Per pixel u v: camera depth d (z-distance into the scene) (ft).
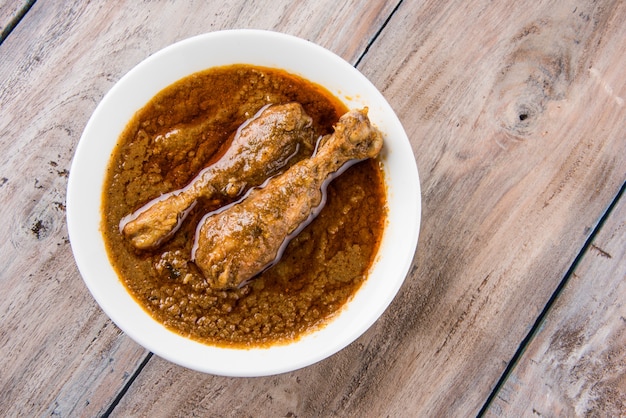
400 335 1.61
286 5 1.58
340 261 1.44
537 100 1.62
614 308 1.62
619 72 1.62
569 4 1.62
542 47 1.62
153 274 1.40
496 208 1.61
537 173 1.62
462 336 1.61
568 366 1.62
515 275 1.62
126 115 1.39
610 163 1.62
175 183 1.41
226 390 1.59
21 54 1.57
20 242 1.56
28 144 1.56
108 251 1.39
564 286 1.62
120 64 1.57
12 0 1.57
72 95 1.57
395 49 1.60
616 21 1.62
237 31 1.37
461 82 1.61
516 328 1.62
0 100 1.56
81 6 1.57
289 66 1.41
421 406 1.60
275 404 1.60
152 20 1.57
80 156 1.35
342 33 1.59
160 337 1.38
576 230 1.62
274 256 1.40
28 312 1.56
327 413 1.60
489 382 1.61
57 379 1.56
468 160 1.61
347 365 1.61
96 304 1.57
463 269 1.61
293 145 1.42
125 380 1.57
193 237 1.41
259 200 1.37
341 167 1.44
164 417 1.58
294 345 1.41
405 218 1.41
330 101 1.44
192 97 1.42
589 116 1.62
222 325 1.41
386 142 1.42
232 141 1.42
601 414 1.62
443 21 1.61
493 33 1.61
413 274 1.61
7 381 1.55
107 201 1.39
